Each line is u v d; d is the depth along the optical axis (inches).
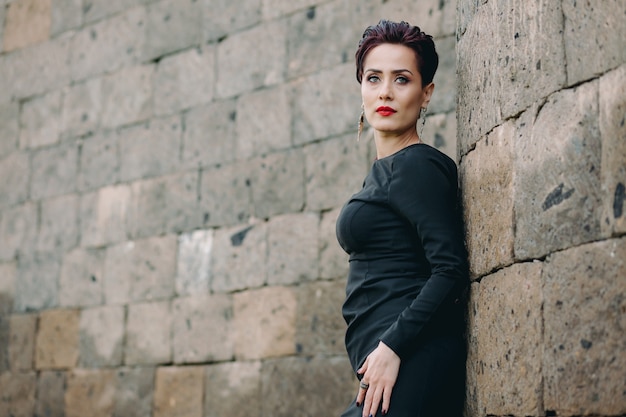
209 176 236.5
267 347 214.7
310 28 223.5
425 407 102.0
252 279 221.3
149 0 261.3
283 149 222.5
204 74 243.6
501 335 100.7
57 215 270.8
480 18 114.7
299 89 222.5
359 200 108.7
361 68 117.5
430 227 104.0
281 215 219.1
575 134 91.7
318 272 209.2
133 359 242.1
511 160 101.7
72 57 277.7
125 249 251.3
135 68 260.5
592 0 91.8
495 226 104.2
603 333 85.8
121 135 260.1
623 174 85.0
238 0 240.1
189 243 236.8
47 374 261.7
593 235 88.3
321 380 203.3
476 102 113.8
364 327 106.7
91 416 248.4
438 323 105.9
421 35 115.3
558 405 90.0
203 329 228.5
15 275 277.1
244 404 216.2
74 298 260.5
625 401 82.8
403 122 114.2
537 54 99.3
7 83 293.3
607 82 88.4
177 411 229.5
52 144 277.3
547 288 93.1
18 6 296.2
